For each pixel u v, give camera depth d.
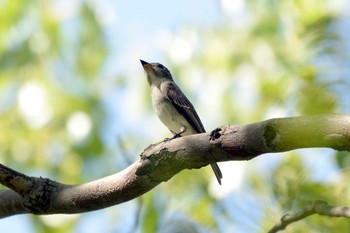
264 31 11.74
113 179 6.59
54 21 14.05
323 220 7.11
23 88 13.46
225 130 5.93
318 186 7.67
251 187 8.34
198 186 9.90
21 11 13.94
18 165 12.86
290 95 9.50
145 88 13.09
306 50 9.33
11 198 6.94
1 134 13.07
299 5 10.79
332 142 5.40
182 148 6.16
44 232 11.39
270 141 5.67
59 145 12.95
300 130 5.50
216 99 11.89
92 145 12.76
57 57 13.88
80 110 13.21
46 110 13.23
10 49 13.80
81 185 6.72
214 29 12.62
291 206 7.59
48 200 6.76
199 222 8.95
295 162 8.35
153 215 9.66
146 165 6.34
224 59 12.11
